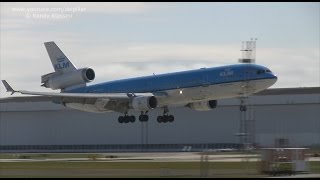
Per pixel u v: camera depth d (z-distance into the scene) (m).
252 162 162.62
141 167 176.38
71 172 160.12
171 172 153.25
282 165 153.38
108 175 148.75
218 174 149.38
